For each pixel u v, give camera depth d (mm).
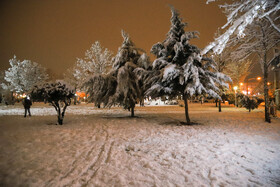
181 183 4285
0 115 19094
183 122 13828
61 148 7016
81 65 36969
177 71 11703
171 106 35969
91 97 16906
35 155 6137
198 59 11523
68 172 4859
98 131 10461
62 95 12672
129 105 17047
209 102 50062
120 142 8016
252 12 2811
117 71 17359
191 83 11727
